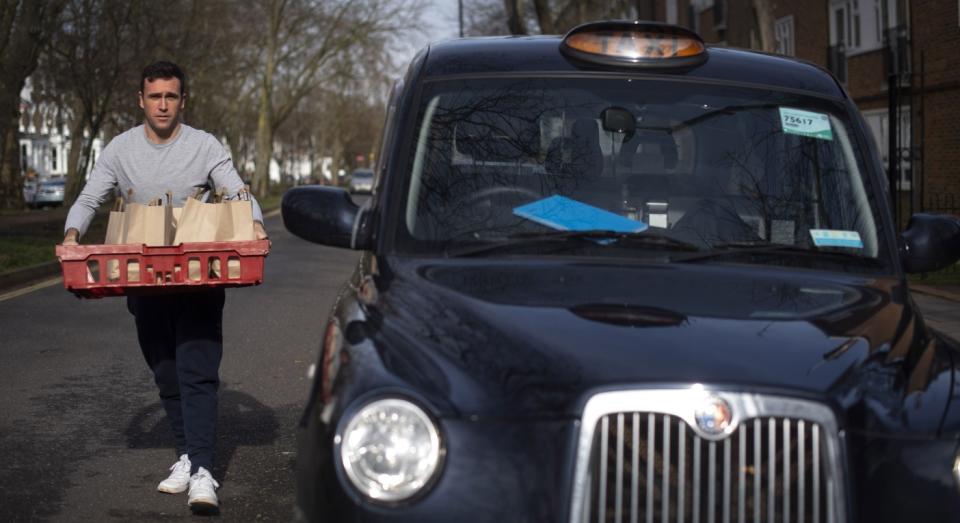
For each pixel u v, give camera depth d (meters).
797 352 3.16
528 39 5.00
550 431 2.94
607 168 4.37
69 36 32.59
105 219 37.56
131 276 5.00
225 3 45.53
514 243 4.02
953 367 3.40
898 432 3.04
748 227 4.25
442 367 3.09
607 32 4.74
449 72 4.68
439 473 2.90
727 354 3.09
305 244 28.31
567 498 2.90
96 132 34.00
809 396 2.96
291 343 11.62
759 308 3.49
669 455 2.91
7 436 7.46
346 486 2.88
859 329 3.40
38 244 25.80
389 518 2.84
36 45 29.14
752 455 2.93
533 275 3.69
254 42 63.88
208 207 5.17
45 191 60.75
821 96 4.75
